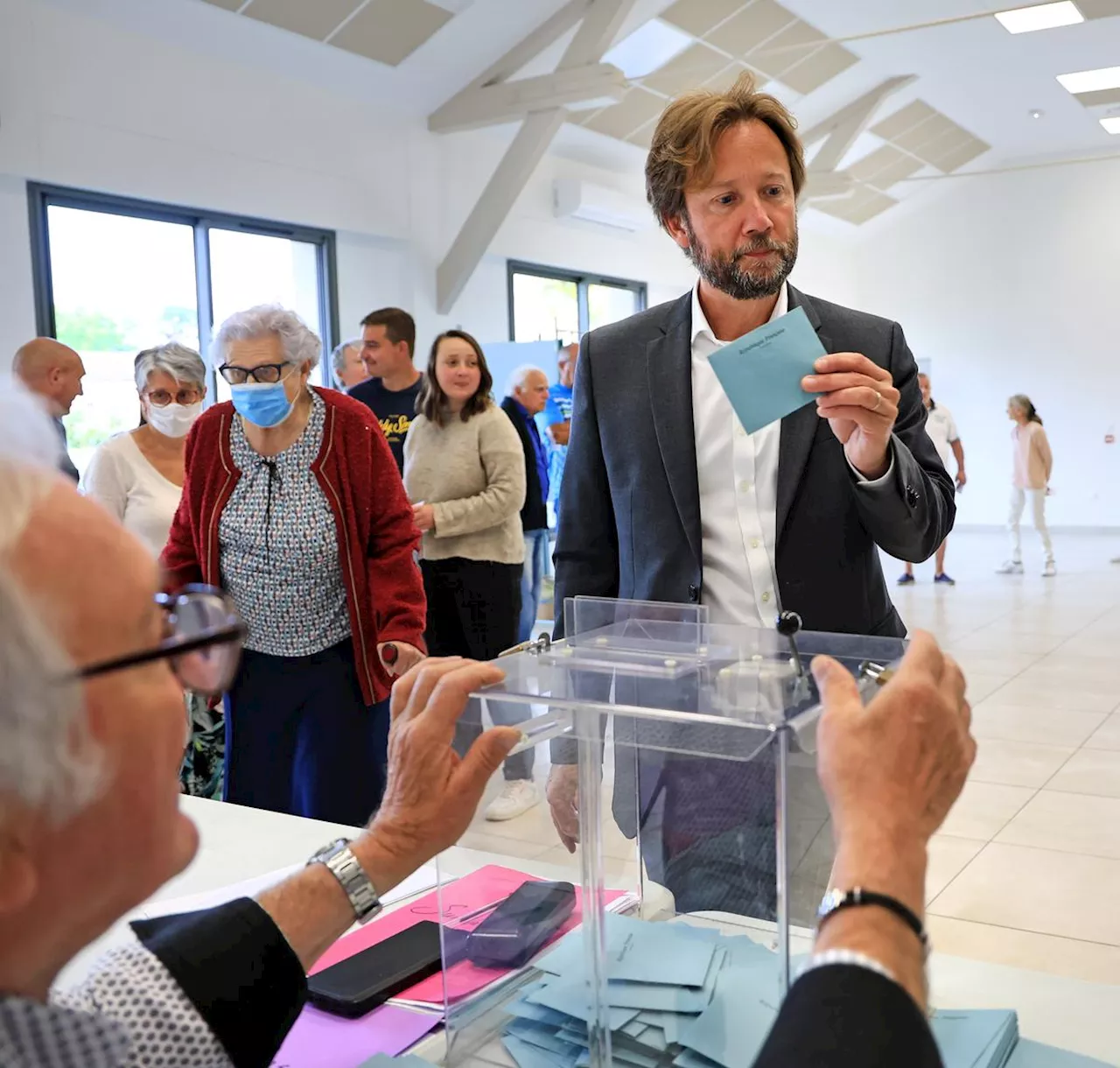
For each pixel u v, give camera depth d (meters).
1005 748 4.08
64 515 0.46
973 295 12.75
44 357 3.32
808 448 1.41
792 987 0.53
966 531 12.98
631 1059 0.76
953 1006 0.92
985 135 11.39
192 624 0.50
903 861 0.56
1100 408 12.15
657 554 1.48
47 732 0.42
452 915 0.85
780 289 1.46
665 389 1.49
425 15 6.09
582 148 8.62
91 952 1.02
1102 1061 0.80
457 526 3.37
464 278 7.27
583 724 0.76
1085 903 2.75
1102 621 6.59
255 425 2.01
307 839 1.37
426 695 0.84
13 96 4.64
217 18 5.33
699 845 0.73
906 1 7.73
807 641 0.88
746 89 1.37
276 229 6.22
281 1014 0.72
